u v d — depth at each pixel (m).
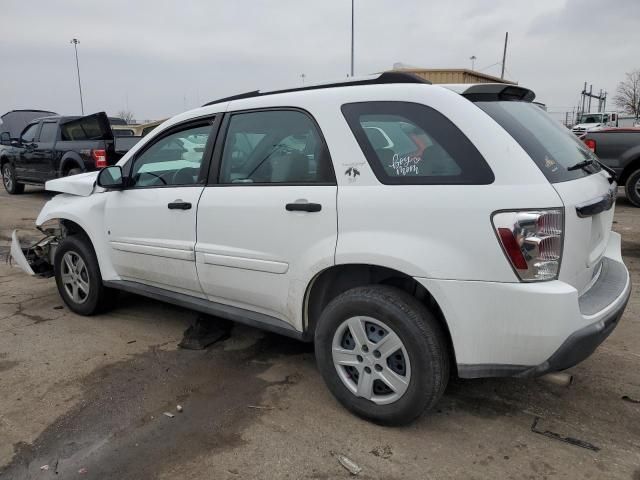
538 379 3.38
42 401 3.22
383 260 2.63
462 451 2.67
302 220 2.95
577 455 2.62
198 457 2.66
